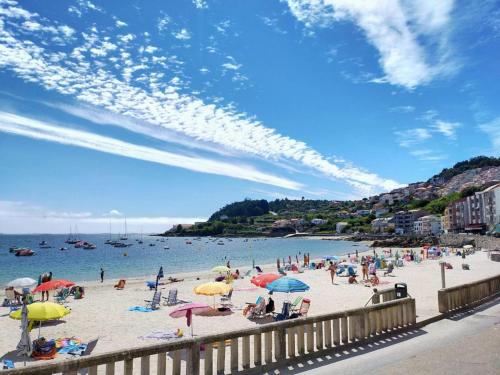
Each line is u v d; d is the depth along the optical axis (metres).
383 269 37.38
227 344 10.70
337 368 7.53
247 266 60.41
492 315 11.98
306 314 15.58
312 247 131.12
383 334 9.61
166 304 20.84
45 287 19.97
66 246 153.12
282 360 7.73
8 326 16.31
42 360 11.36
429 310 12.61
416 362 7.50
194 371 6.71
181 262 75.06
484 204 108.88
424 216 153.50
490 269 35.12
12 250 118.19
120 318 17.09
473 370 6.92
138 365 9.43
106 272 55.97
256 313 16.27
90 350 11.30
